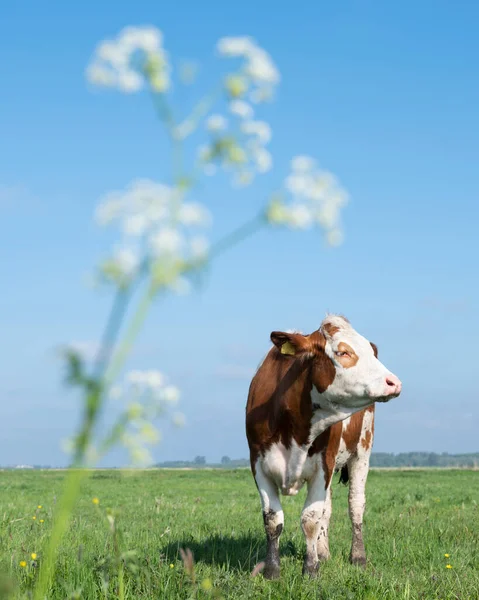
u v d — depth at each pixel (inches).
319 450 329.4
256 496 910.4
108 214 61.2
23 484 1166.3
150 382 65.3
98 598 244.4
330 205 69.3
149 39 67.2
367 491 967.0
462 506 680.4
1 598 96.2
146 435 63.9
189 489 1053.2
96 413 63.7
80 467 62.8
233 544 395.9
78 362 64.1
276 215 67.8
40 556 290.0
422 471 1923.0
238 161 69.6
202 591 256.5
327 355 305.9
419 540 433.1
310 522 323.9
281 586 282.7
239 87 70.7
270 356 351.3
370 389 297.9
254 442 338.3
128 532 426.6
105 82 67.0
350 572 313.7
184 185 64.2
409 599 265.0
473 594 276.1
